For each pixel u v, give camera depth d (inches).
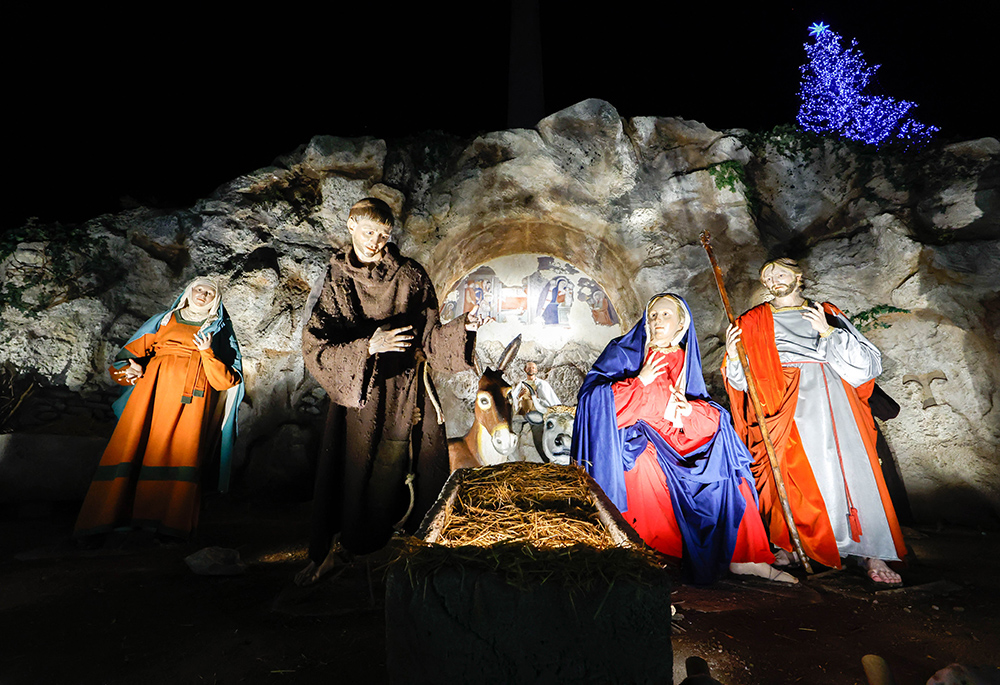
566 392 441.4
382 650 112.7
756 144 339.9
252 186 337.7
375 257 151.9
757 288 315.6
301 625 126.2
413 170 347.9
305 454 311.6
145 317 316.5
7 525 235.5
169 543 202.4
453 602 67.7
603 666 66.7
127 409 205.0
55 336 294.4
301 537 222.8
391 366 148.8
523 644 66.9
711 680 80.8
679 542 173.5
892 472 263.0
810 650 118.0
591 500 112.3
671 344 186.9
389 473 144.9
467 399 436.1
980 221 273.3
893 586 161.0
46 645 118.3
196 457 205.5
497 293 457.1
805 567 170.7
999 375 257.1
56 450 263.3
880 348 277.7
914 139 317.7
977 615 137.7
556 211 368.5
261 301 319.9
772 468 177.6
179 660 110.9
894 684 89.7
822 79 363.9
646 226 337.1
